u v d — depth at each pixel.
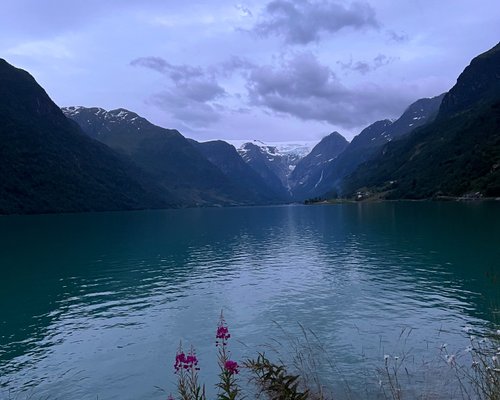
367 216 137.62
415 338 23.41
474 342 21.84
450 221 96.62
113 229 113.69
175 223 141.38
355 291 35.25
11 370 21.95
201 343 24.77
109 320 30.20
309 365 20.20
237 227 119.12
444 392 16.42
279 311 30.39
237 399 16.61
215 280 42.94
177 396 18.25
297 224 122.94
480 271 41.06
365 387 17.56
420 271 42.44
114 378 20.62
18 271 50.41
